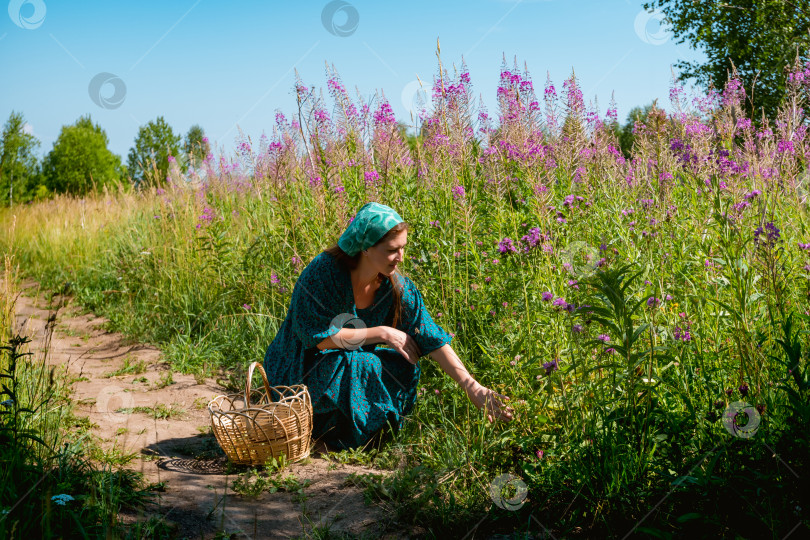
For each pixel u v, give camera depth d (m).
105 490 2.50
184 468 3.10
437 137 4.90
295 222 5.45
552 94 5.34
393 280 3.31
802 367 2.52
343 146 5.50
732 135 5.23
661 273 3.25
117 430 3.54
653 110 5.70
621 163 5.62
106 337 5.99
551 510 2.53
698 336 2.93
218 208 7.12
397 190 4.86
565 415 2.76
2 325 3.56
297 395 3.20
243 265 5.92
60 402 3.70
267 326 5.19
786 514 2.16
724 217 3.02
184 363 4.89
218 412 3.05
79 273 8.62
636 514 2.36
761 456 2.36
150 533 2.32
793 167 4.56
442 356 3.33
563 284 3.38
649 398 2.50
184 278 6.39
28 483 2.35
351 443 3.32
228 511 2.64
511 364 3.21
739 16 15.23
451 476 2.79
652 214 3.98
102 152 33.84
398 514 2.57
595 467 2.47
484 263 4.18
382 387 3.33
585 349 2.76
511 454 2.89
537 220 4.14
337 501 2.75
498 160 4.78
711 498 2.24
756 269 2.93
